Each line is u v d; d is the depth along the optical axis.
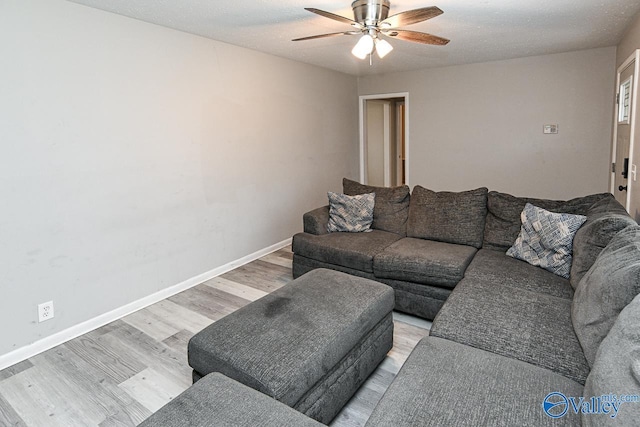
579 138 4.71
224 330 1.92
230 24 3.18
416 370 1.56
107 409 2.06
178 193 3.49
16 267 2.48
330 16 2.52
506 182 5.25
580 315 1.75
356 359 2.06
